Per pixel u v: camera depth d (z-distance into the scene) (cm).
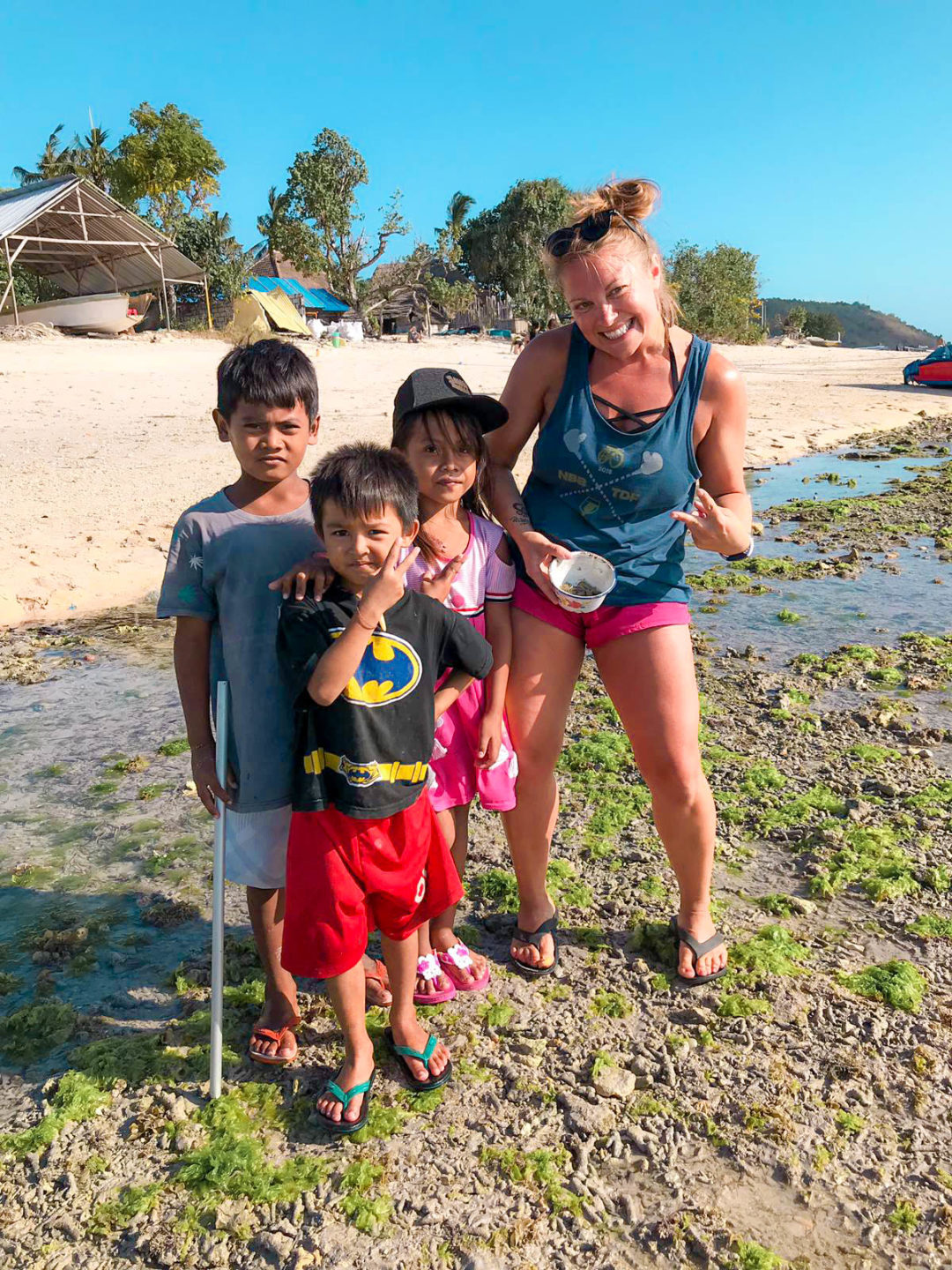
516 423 315
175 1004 317
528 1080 279
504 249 6456
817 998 312
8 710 555
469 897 375
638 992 318
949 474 1336
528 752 315
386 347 3972
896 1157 253
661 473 296
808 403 2166
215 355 2836
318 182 5634
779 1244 229
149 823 434
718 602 762
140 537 859
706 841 315
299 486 282
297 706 254
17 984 326
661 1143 258
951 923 351
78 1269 226
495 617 309
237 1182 245
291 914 262
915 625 701
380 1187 245
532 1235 232
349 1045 268
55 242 3544
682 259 5722
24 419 1530
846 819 424
